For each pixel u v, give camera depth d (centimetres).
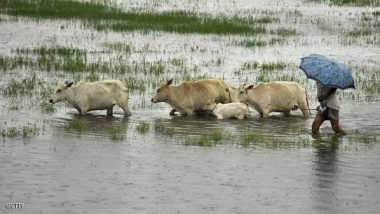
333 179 5075
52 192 4616
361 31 13150
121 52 10750
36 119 6962
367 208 4466
